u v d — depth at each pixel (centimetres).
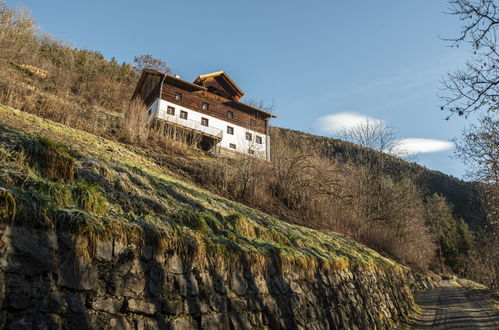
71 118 1468
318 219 1619
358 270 1010
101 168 544
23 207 311
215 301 465
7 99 1313
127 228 393
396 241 2328
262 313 536
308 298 678
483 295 1952
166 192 662
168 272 418
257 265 581
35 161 429
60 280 309
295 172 1675
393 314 1095
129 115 1941
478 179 1149
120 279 360
